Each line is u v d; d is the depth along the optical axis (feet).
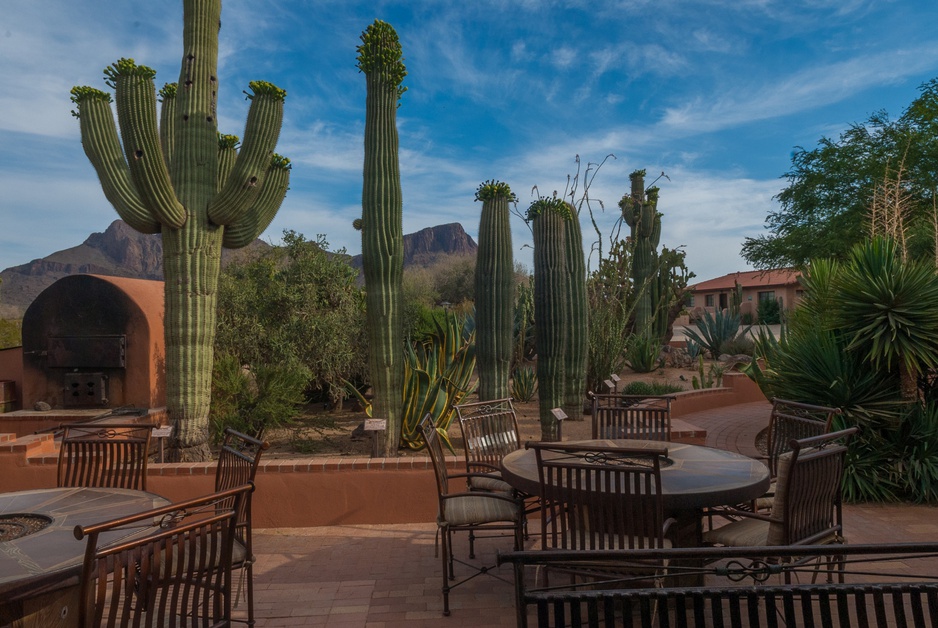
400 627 11.34
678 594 6.51
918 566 13.76
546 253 29.86
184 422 23.04
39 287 403.54
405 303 48.52
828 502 11.18
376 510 17.29
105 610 11.85
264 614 11.90
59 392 31.63
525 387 43.73
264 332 36.19
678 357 61.16
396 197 24.90
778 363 23.13
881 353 19.92
